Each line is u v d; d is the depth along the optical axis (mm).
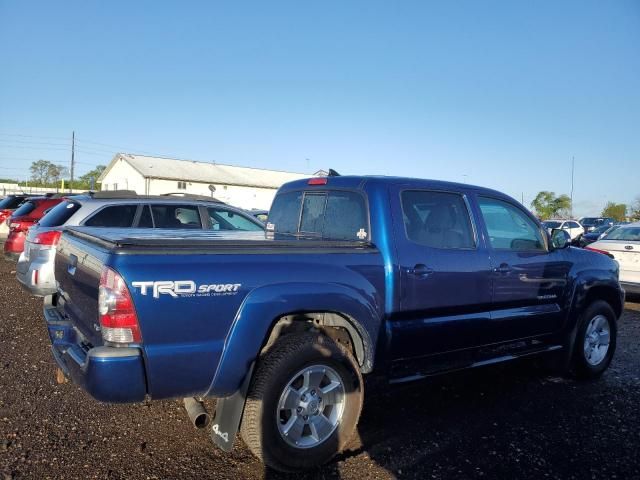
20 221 10109
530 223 5301
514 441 4133
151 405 4680
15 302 8617
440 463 3766
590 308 5652
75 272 3873
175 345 3154
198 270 3229
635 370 6117
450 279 4402
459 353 4590
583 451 3980
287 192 5219
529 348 5203
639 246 9805
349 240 4246
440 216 4555
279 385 3434
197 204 8391
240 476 3553
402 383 4168
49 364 5598
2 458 3656
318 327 3889
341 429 3709
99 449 3854
